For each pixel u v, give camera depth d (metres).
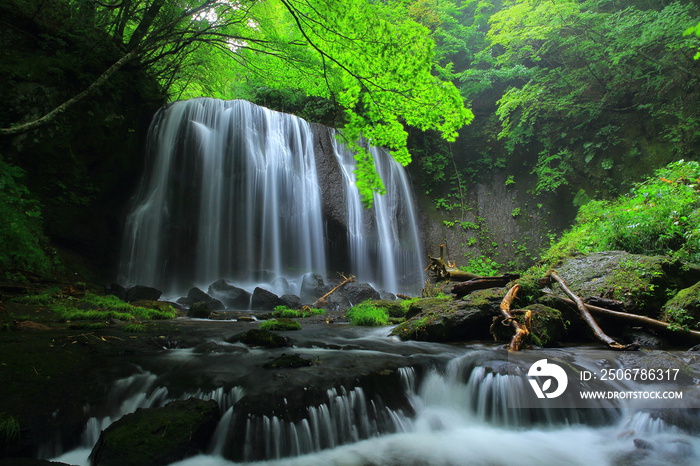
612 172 18.20
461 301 7.48
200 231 15.54
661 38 15.66
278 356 5.53
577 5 17.56
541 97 19.52
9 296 8.52
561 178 19.81
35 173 12.20
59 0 13.37
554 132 21.02
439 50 22.88
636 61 16.91
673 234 8.76
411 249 20.70
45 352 4.92
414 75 5.23
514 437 4.36
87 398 4.23
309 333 7.50
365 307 9.83
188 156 15.55
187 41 13.19
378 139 5.90
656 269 7.20
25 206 11.77
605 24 16.78
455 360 5.40
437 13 22.77
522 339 5.96
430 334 6.75
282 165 17.39
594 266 8.09
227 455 3.69
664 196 9.67
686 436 3.99
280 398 4.06
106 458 3.26
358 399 4.44
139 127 15.48
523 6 19.02
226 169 16.20
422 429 4.54
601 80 18.23
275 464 3.70
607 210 12.41
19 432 3.51
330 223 18.06
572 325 7.07
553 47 19.55
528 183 21.56
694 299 6.33
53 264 11.50
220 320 9.38
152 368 4.95
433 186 22.98
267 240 16.70
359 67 5.49
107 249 13.80
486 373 4.96
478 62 23.42
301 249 17.36
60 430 3.77
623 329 6.74
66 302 8.77
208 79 18.27
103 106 13.68
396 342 6.67
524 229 20.55
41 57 12.52
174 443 3.51
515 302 7.38
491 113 24.03
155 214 14.88
